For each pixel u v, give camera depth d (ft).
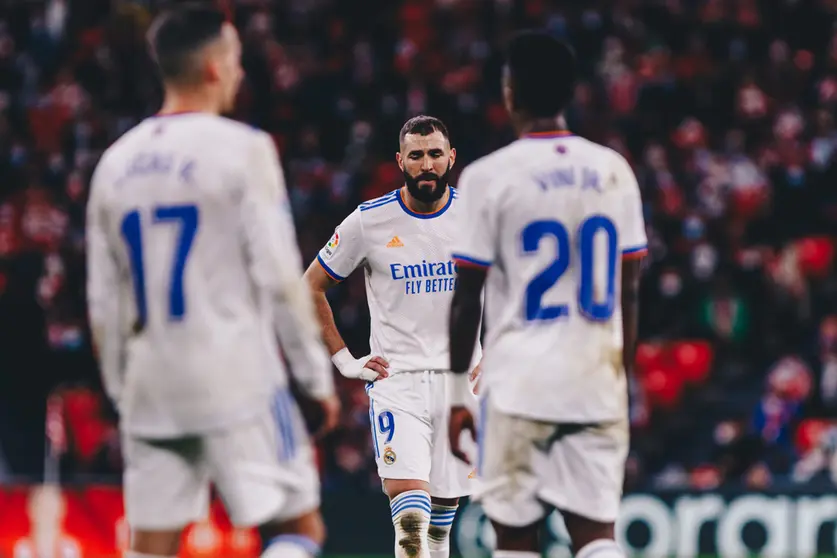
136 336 48.34
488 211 53.06
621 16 268.00
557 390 52.29
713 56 271.49
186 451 48.08
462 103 243.81
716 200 227.61
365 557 148.97
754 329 211.61
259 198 46.98
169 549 49.03
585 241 52.85
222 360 47.11
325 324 81.20
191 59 49.16
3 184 226.58
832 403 194.59
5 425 190.60
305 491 49.03
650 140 240.94
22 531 146.10
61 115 237.04
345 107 245.86
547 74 53.88
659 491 149.79
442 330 79.61
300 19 267.18
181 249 47.11
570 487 52.80
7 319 196.44
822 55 275.18
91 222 49.24
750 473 176.86
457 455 56.34
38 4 258.37
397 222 79.77
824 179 240.12
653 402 201.05
